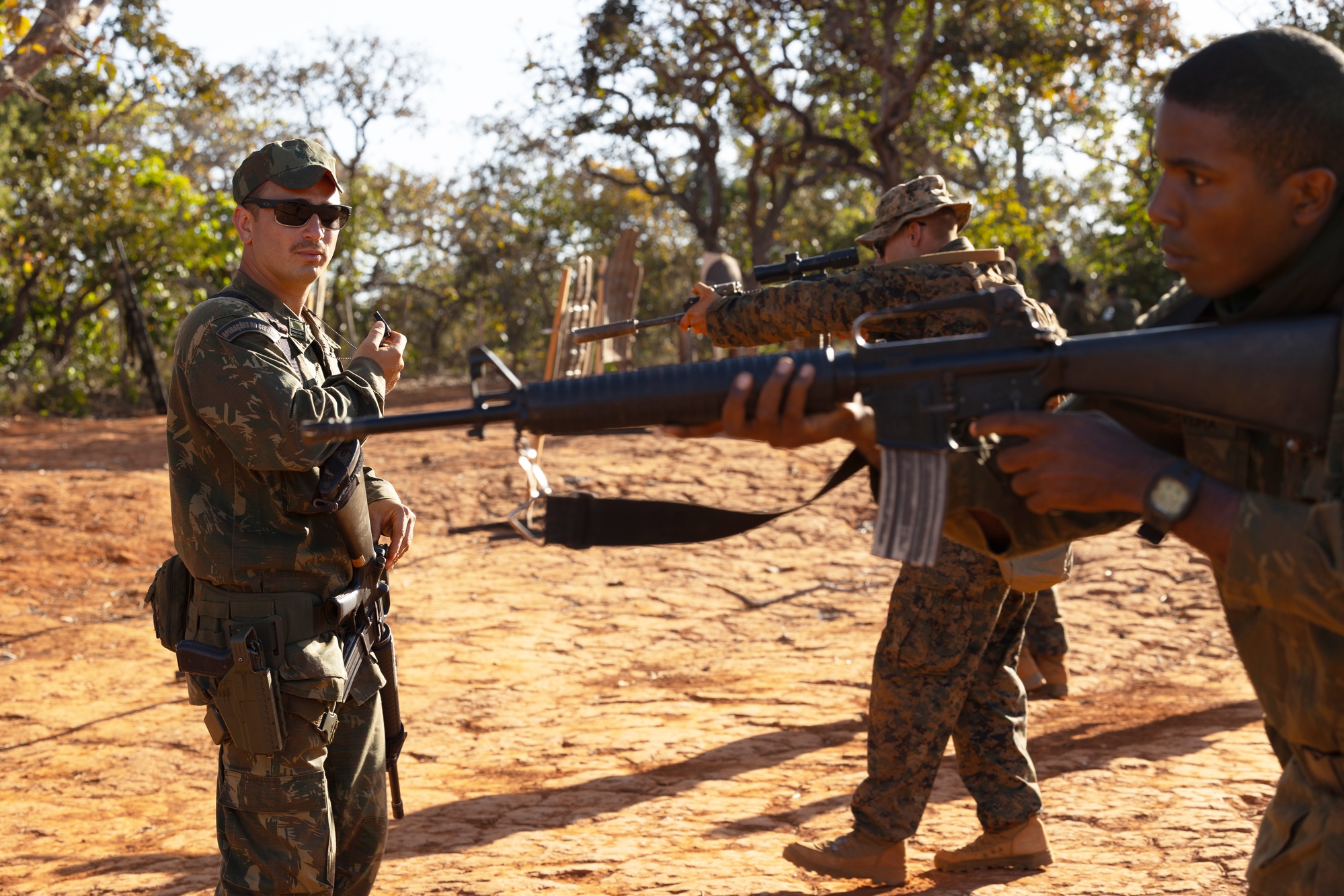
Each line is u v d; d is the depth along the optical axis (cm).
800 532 1026
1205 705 577
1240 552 128
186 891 396
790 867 379
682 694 652
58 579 959
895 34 2775
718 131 3469
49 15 1373
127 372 2900
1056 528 156
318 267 293
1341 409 133
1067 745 517
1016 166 4238
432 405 2298
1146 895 332
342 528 276
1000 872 361
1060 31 2494
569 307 1138
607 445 1330
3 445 1736
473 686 683
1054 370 141
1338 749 142
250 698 258
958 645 346
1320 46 132
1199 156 132
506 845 420
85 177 2647
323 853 266
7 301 2802
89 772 561
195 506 265
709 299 349
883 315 145
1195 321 155
